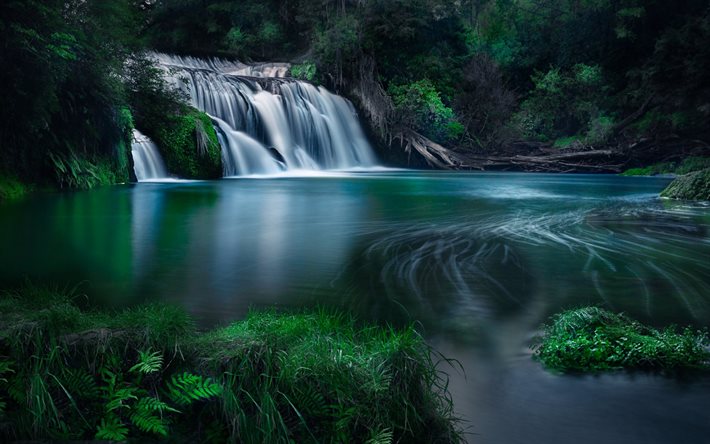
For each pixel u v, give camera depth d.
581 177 33.12
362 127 42.31
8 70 16.39
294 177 29.53
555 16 50.66
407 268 7.39
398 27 45.12
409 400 3.23
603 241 9.61
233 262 7.74
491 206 15.59
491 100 45.91
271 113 34.94
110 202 15.60
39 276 6.86
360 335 4.19
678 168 35.66
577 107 44.28
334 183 24.94
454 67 48.53
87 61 19.92
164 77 29.23
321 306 5.60
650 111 41.44
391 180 27.88
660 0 43.53
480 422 3.26
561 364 4.09
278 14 49.69
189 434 3.09
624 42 44.84
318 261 7.83
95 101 20.91
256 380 3.19
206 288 6.30
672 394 3.60
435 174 34.56
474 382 3.79
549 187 23.92
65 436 3.07
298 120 36.56
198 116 27.33
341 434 3.02
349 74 44.06
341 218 12.65
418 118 42.84
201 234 10.23
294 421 3.07
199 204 15.41
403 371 3.27
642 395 3.59
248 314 4.76
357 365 3.28
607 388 3.70
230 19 50.06
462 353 4.33
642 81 42.00
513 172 38.97
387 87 45.50
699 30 39.94
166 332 3.41
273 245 9.12
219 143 28.11
